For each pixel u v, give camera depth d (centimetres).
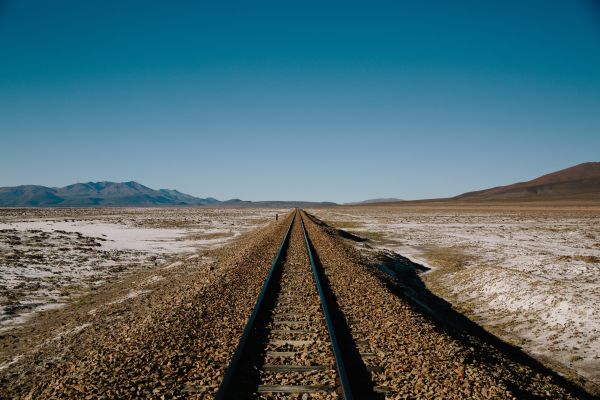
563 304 1211
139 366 630
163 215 9069
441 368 637
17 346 920
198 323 842
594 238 3597
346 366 645
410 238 3747
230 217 8494
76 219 6219
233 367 579
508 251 2728
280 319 896
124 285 1609
